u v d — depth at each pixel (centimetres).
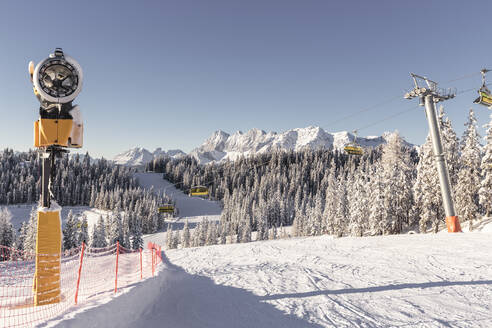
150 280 908
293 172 18288
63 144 683
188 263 1623
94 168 19738
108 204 14962
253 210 13025
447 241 1803
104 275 1224
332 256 1584
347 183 5834
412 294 855
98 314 539
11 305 648
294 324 670
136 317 676
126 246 6712
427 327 628
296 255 1681
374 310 741
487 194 3056
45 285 644
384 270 1177
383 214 3800
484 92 2106
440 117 3797
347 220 4997
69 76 690
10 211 13600
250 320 706
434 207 3534
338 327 644
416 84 2522
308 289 956
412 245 1742
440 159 2430
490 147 3017
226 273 1288
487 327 621
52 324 453
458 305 755
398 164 4259
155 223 12838
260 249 2033
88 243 6203
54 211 675
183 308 798
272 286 1018
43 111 692
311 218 9125
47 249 657
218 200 18738
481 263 1203
